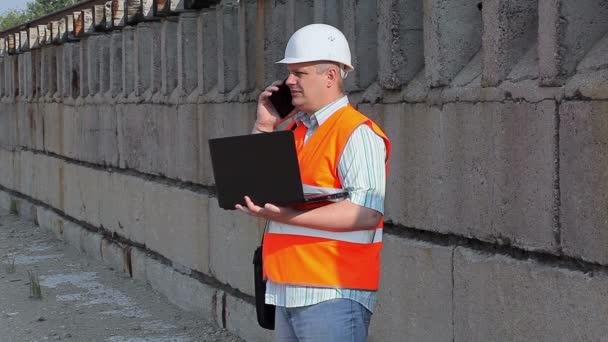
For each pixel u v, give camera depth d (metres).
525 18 5.27
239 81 8.85
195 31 10.16
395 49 6.28
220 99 9.28
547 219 4.95
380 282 6.68
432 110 5.96
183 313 10.20
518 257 5.31
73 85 14.53
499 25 5.26
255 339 8.72
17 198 18.62
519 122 5.12
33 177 17.33
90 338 9.30
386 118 6.52
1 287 11.84
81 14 13.43
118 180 12.51
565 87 4.77
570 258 4.88
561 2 4.77
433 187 6.00
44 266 13.18
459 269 5.77
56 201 15.82
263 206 4.59
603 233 4.59
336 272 4.58
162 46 10.80
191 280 10.16
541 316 5.06
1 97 19.77
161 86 10.96
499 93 5.27
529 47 5.27
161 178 11.14
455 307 5.82
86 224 14.25
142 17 11.20
